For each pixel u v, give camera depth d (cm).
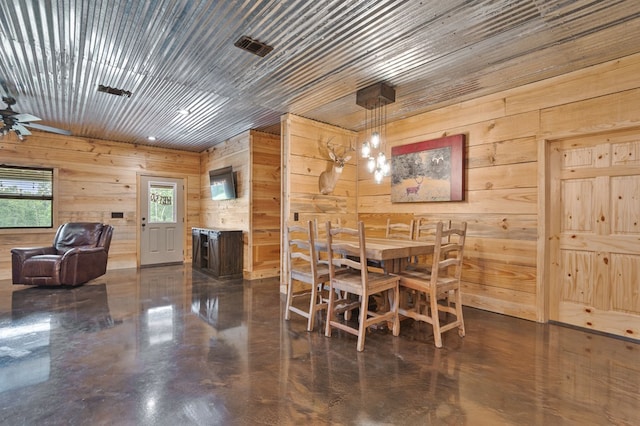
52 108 429
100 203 605
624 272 288
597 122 294
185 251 696
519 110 343
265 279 531
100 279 520
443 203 404
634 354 253
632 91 277
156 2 212
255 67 304
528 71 310
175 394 195
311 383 208
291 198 439
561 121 315
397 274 307
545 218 324
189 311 357
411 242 334
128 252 632
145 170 652
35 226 550
